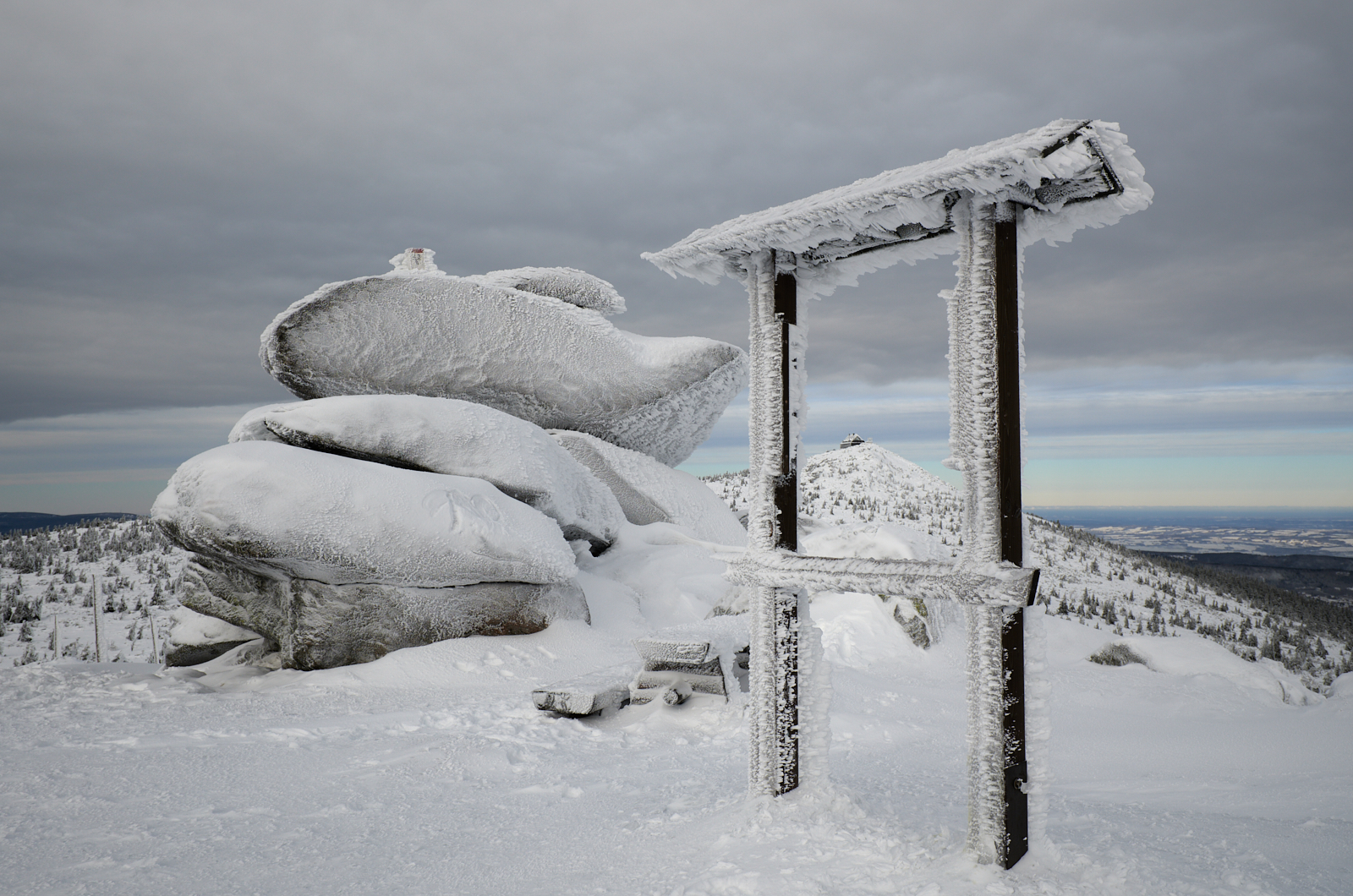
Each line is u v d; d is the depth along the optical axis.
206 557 10.93
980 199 3.17
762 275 4.27
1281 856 3.10
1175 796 4.75
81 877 3.58
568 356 16.89
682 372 17.30
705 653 7.52
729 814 3.88
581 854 3.71
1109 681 10.69
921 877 2.94
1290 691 10.74
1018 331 3.14
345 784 5.18
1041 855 3.04
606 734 6.86
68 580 38.44
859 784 4.64
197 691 9.19
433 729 6.96
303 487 10.06
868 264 4.14
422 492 10.70
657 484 17.69
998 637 3.05
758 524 4.13
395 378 16.34
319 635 10.30
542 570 11.07
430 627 10.66
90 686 9.23
